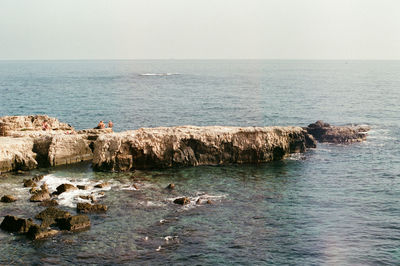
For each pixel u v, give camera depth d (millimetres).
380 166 45312
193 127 47938
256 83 167375
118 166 42531
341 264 24188
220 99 109188
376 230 28688
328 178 41031
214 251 25578
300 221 30266
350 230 28734
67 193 35125
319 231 28578
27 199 33688
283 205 33500
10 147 42031
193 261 24375
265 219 30562
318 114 83000
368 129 65375
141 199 34156
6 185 37344
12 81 176625
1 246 25781
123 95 119188
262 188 37750
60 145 44469
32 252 25125
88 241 26594
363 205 33562
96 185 37062
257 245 26453
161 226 28984
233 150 45781
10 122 50500
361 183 39469
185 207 32531
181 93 126188
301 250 25844
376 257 24922
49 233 27328
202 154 45156
